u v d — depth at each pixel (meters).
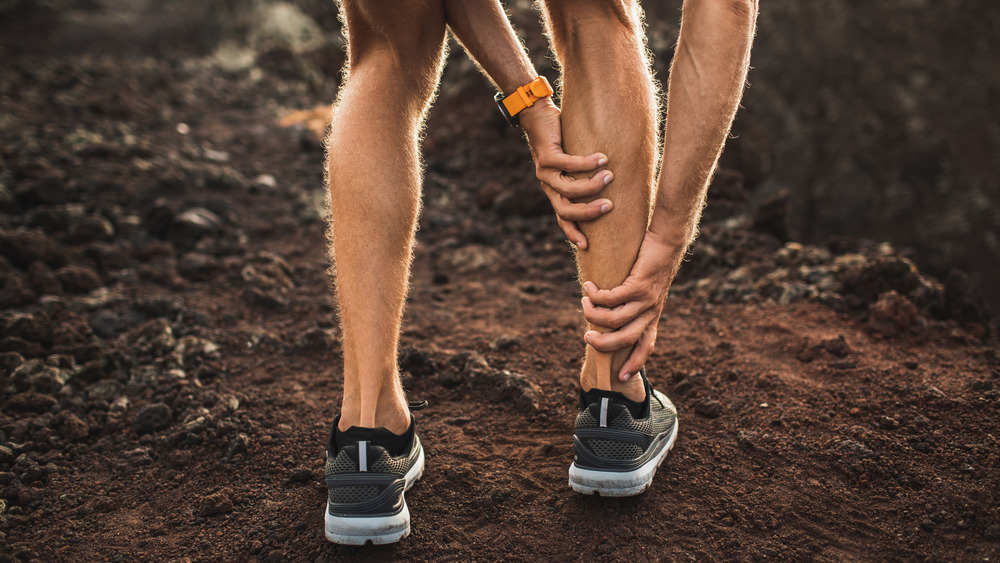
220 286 3.24
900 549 1.57
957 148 13.66
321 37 11.42
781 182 14.21
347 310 1.52
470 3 1.59
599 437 1.64
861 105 14.27
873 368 2.33
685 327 2.75
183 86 7.65
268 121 6.48
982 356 2.45
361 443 1.52
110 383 2.40
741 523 1.66
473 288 3.25
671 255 1.53
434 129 5.83
